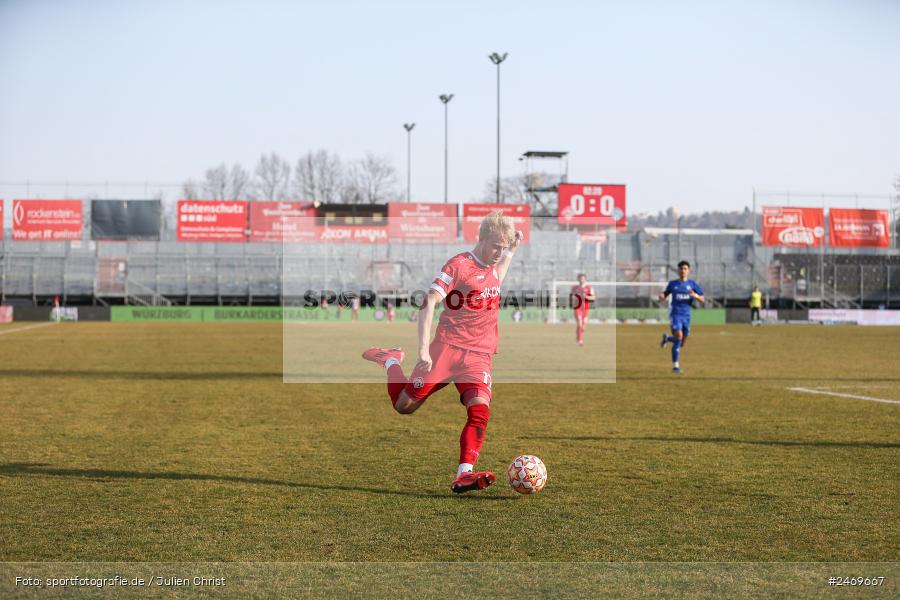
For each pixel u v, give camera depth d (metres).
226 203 70.19
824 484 9.66
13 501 8.85
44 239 69.06
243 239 70.50
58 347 35.75
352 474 10.26
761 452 11.73
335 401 17.98
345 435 13.34
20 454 11.63
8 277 72.19
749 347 37.34
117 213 70.25
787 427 14.08
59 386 20.72
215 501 8.86
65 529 7.80
